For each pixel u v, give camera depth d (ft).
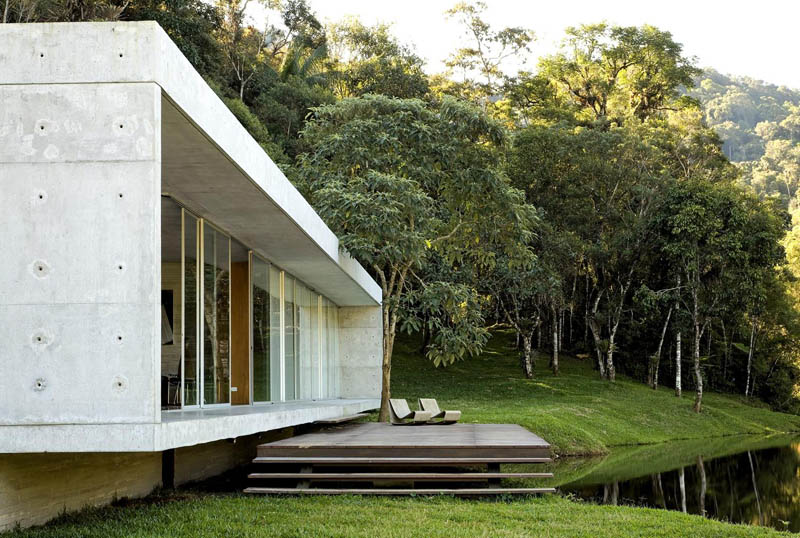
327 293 73.97
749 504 48.39
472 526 28.55
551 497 37.99
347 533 26.25
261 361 53.83
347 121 65.72
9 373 23.56
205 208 39.04
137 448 23.27
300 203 42.98
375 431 48.93
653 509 36.40
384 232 55.47
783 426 122.11
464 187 61.98
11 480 25.13
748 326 153.17
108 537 24.45
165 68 24.52
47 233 23.85
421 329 137.69
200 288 41.27
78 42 24.23
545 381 120.26
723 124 475.72
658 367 131.54
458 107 61.87
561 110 161.89
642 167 128.98
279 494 36.19
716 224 112.78
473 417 76.54
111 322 23.65
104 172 23.97
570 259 122.21
